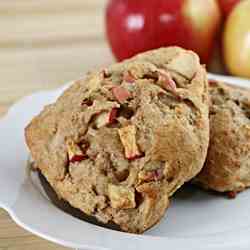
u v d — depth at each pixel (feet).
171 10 1.65
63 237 1.10
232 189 1.26
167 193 1.15
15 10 2.03
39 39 1.87
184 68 1.24
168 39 1.67
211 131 1.28
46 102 1.43
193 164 1.15
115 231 1.12
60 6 2.07
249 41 1.65
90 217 1.17
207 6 1.68
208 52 1.71
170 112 1.18
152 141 1.15
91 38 1.89
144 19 1.66
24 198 1.18
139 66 1.24
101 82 1.24
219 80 1.47
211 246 1.10
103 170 1.17
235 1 1.75
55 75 1.71
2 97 1.60
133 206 1.14
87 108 1.20
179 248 1.09
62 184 1.19
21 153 1.30
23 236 1.21
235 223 1.19
